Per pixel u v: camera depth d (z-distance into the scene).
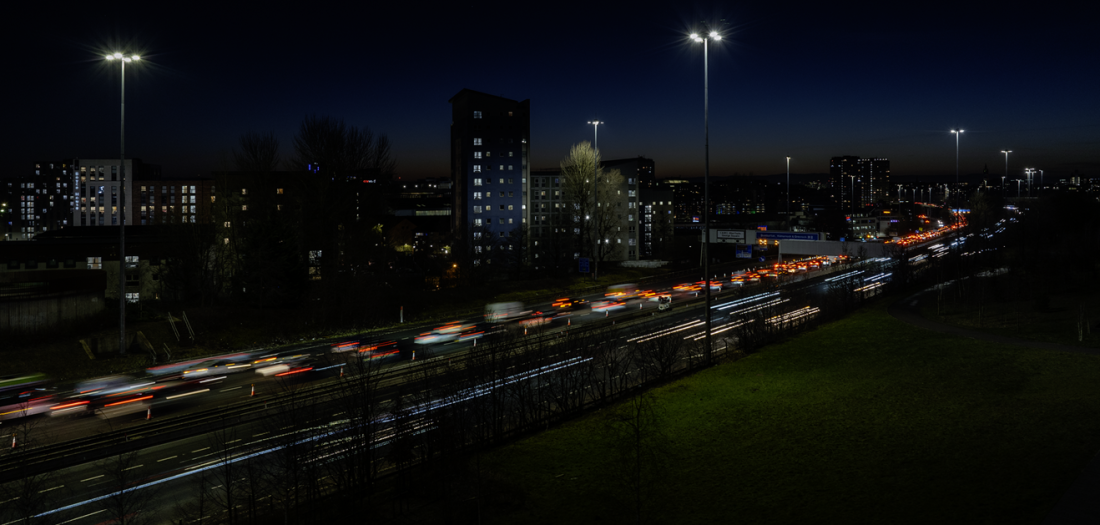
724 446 26.80
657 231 144.88
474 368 29.91
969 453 22.89
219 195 71.06
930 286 72.00
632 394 34.59
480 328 54.97
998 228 105.44
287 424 26.48
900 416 28.14
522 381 31.86
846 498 20.80
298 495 22.89
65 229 107.44
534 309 68.31
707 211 40.91
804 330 50.97
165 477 24.53
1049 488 19.08
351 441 23.62
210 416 31.39
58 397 35.06
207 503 22.41
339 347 46.00
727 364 40.94
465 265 80.62
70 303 47.06
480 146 123.56
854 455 24.36
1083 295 54.12
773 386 35.03
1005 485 19.80
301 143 65.25
